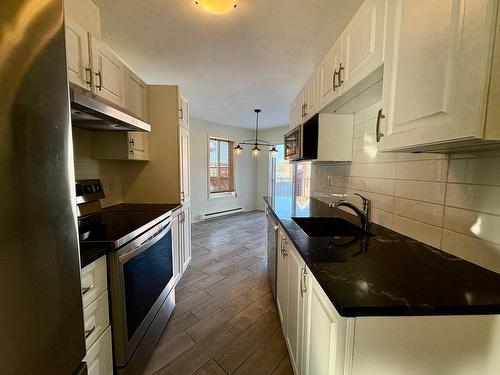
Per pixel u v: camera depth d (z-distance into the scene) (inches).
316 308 36.2
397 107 34.0
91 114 49.7
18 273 18.5
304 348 43.2
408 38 31.5
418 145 30.1
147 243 57.7
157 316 64.8
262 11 64.5
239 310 79.7
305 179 223.9
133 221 61.6
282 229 65.8
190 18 67.4
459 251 37.4
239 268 112.9
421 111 29.0
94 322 40.8
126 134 74.2
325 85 65.5
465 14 23.2
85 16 57.0
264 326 71.6
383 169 57.6
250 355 60.6
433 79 27.1
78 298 25.8
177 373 55.2
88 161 74.1
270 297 87.7
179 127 93.0
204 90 131.8
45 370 21.4
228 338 66.6
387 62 36.5
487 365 26.8
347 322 25.5
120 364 47.2
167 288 73.7
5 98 17.1
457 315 25.7
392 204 54.1
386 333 25.9
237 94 138.9
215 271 109.6
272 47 84.0
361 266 34.7
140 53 88.4
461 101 23.6
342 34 53.7
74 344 25.3
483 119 22.2
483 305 25.2
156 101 91.0
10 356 18.1
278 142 250.7
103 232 50.4
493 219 32.2
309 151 78.0
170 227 78.0
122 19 67.7
